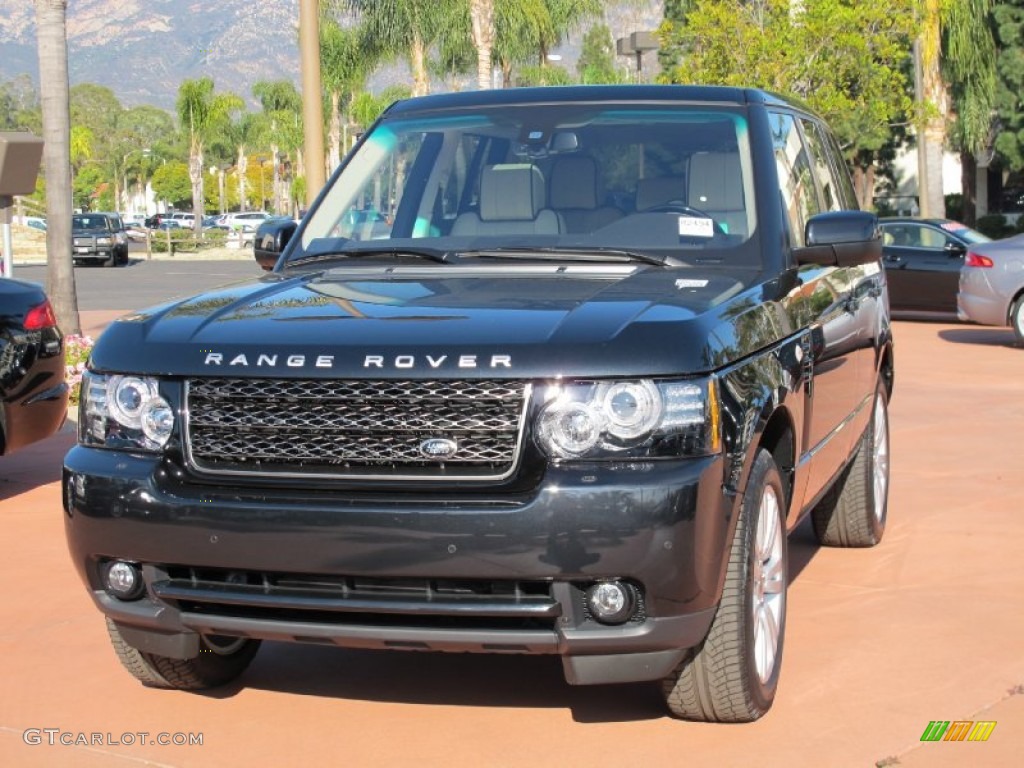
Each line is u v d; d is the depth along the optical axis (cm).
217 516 408
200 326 439
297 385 409
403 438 403
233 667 509
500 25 4172
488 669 522
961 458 950
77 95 16575
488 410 398
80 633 577
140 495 418
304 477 409
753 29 2636
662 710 471
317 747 449
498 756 436
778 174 539
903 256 2005
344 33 4506
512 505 392
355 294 461
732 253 507
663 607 397
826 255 516
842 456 619
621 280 467
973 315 1677
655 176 534
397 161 570
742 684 436
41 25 1571
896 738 443
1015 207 4847
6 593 639
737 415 416
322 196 578
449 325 414
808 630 560
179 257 5700
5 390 819
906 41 3388
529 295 443
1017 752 431
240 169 11919
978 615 579
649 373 396
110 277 3925
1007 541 711
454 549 391
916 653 529
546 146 551
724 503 407
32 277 3819
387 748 446
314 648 554
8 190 1278
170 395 425
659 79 3444
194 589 420
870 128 3089
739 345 430
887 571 655
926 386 1334
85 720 476
